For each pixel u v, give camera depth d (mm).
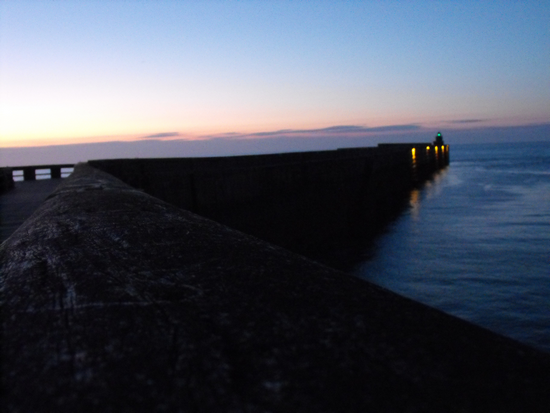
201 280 1271
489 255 14523
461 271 12930
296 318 960
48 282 1409
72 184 5508
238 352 834
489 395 685
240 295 1120
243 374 762
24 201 12336
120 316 1051
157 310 1073
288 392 708
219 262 1440
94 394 725
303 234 21578
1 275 1656
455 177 56562
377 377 735
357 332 884
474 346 820
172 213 2750
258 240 1804
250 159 20656
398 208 30141
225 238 1829
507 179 47469
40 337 961
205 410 673
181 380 753
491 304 10164
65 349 891
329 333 883
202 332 927
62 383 762
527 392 690
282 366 778
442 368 754
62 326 1015
